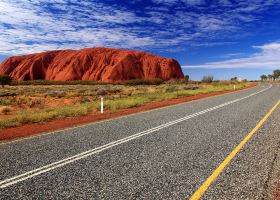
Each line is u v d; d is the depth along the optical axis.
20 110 18.30
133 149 6.72
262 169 5.09
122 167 5.38
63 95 32.97
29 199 4.01
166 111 14.70
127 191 4.25
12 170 5.30
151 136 8.23
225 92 31.14
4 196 4.12
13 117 12.71
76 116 14.38
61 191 4.28
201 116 12.33
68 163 5.69
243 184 4.42
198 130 9.03
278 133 8.32
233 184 4.43
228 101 19.28
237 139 7.60
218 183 4.49
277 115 12.05
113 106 17.41
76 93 36.38
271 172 4.92
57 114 14.27
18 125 11.77
